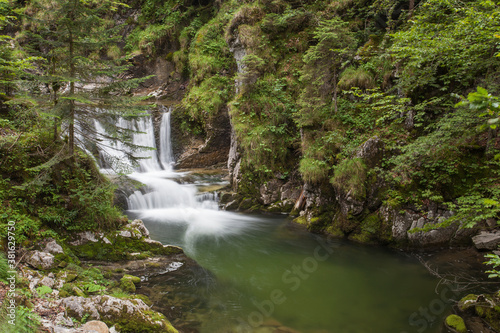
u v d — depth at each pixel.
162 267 6.52
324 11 12.78
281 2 13.34
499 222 5.98
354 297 5.87
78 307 4.16
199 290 5.83
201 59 15.48
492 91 6.09
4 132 6.91
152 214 10.80
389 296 5.88
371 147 8.57
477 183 7.17
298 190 11.07
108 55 18.56
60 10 5.85
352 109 9.85
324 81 10.41
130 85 6.36
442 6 7.82
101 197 6.98
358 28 11.98
